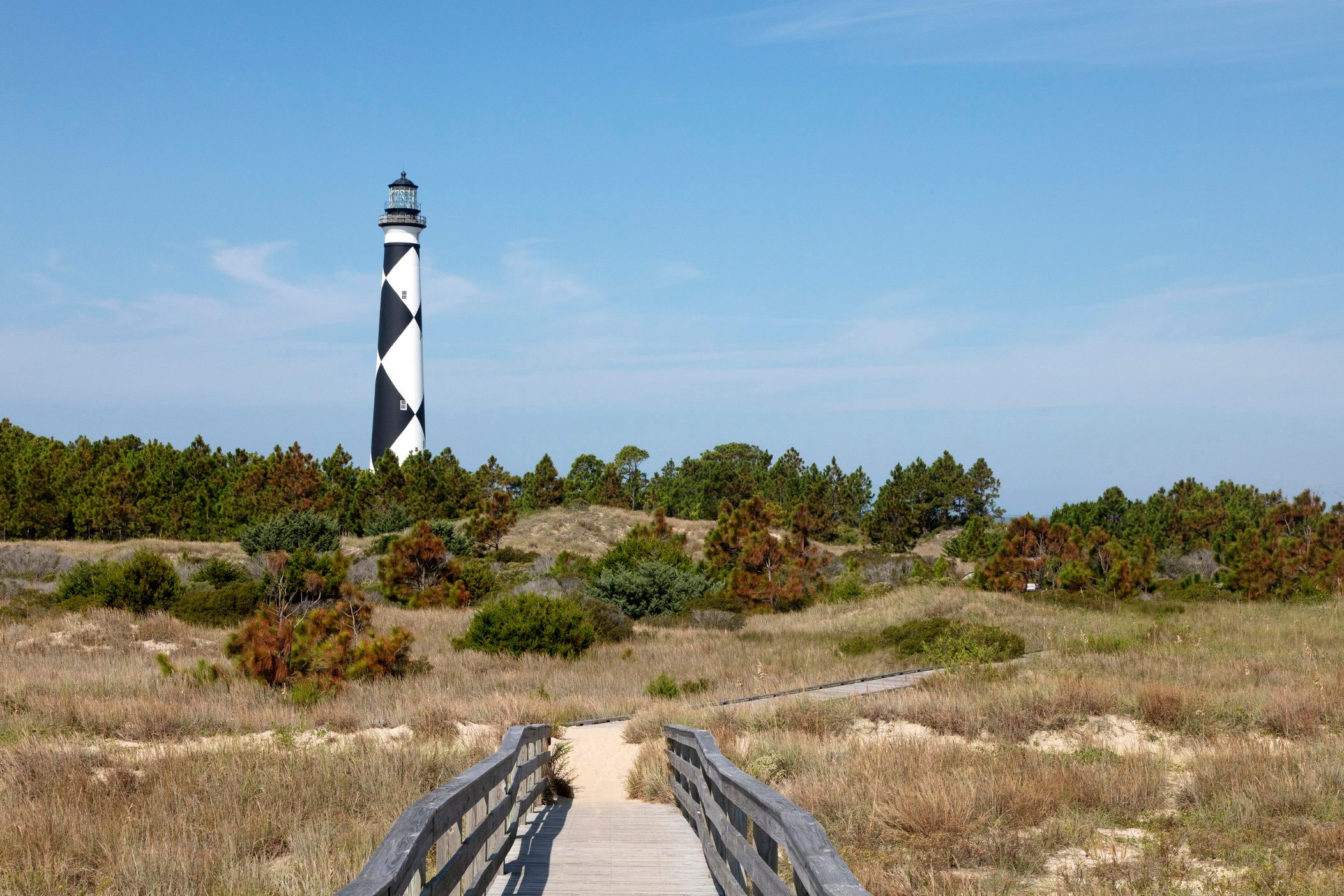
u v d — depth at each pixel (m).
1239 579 39.25
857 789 10.80
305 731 17.31
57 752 12.91
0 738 14.88
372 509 66.56
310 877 7.71
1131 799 10.51
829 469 94.81
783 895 4.84
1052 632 29.69
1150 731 15.34
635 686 24.05
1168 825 9.75
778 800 5.30
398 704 19.22
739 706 18.66
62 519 60.03
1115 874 8.24
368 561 50.38
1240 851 8.85
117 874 8.09
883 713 16.62
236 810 10.15
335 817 10.50
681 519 84.19
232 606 31.80
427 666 24.52
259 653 20.92
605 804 13.27
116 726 16.39
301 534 52.94
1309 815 9.76
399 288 76.62
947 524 91.38
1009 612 34.03
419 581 40.72
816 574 43.38
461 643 28.77
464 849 6.17
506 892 7.75
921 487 90.81
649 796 13.73
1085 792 10.69
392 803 10.95
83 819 9.67
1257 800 10.11
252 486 63.59
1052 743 14.94
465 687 23.06
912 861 8.79
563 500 83.62
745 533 44.22
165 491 63.38
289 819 10.13
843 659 27.20
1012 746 14.37
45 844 8.73
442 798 5.47
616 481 94.69
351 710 18.88
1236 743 12.98
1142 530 67.94
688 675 25.36
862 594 41.03
